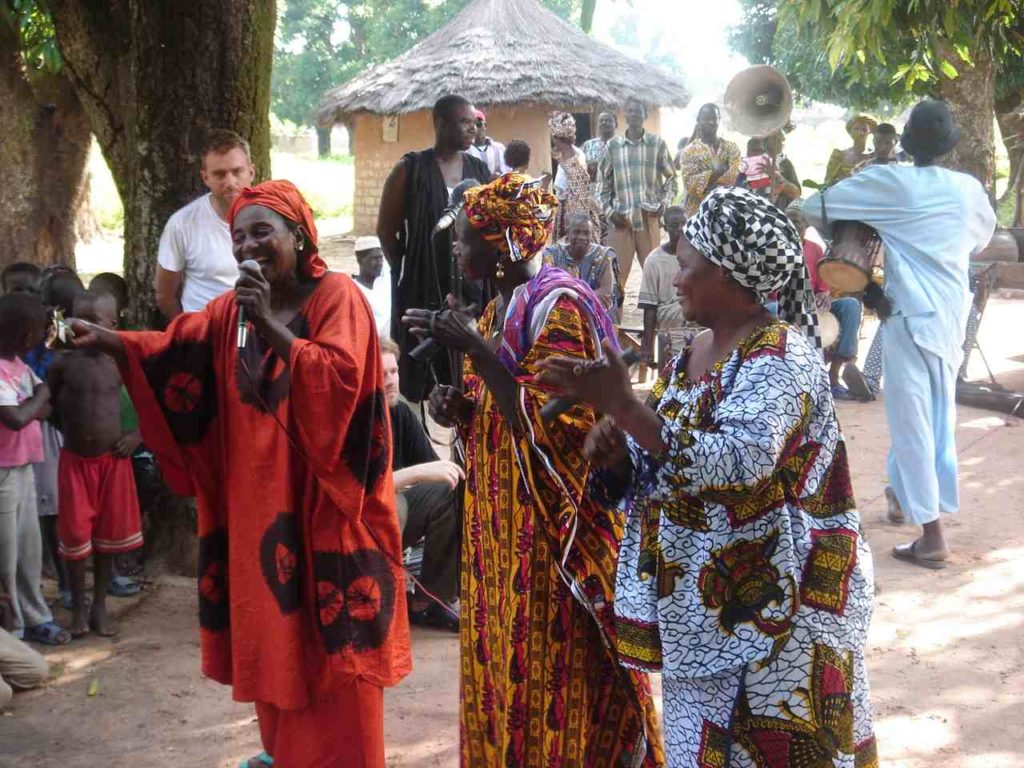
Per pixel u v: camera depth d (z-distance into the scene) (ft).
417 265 18.52
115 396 16.02
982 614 16.58
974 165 44.21
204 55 17.93
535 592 10.26
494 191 10.46
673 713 8.80
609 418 8.52
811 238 30.04
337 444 10.56
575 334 10.24
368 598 11.02
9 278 19.84
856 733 8.72
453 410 11.07
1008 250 48.39
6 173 36.19
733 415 8.00
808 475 8.34
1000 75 53.57
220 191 16.40
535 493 10.13
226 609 11.46
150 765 12.90
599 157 47.14
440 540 16.44
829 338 26.84
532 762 10.42
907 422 18.12
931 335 17.79
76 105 36.65
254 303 10.21
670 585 8.48
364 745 11.07
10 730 13.65
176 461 11.30
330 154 155.02
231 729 13.74
